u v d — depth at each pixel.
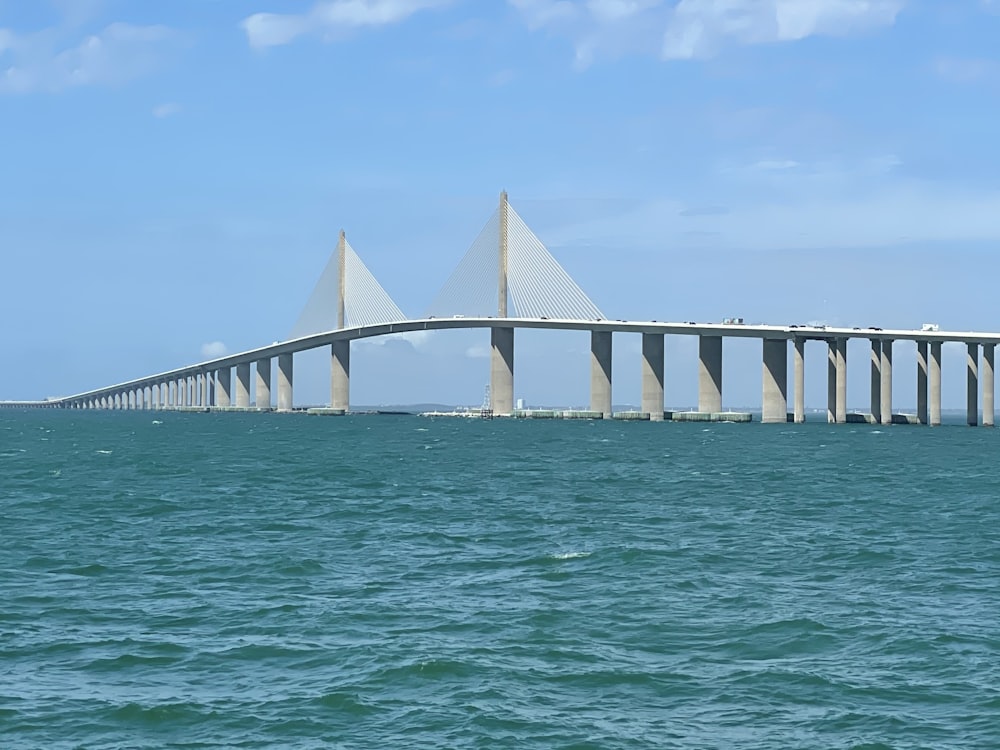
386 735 31.89
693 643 42.00
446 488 104.81
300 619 45.88
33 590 52.50
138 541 68.44
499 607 48.12
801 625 44.50
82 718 33.44
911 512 85.75
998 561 61.12
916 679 37.19
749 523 78.06
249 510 85.19
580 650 40.75
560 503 91.38
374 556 62.31
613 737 31.77
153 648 41.28
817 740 31.61
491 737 31.66
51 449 175.00
